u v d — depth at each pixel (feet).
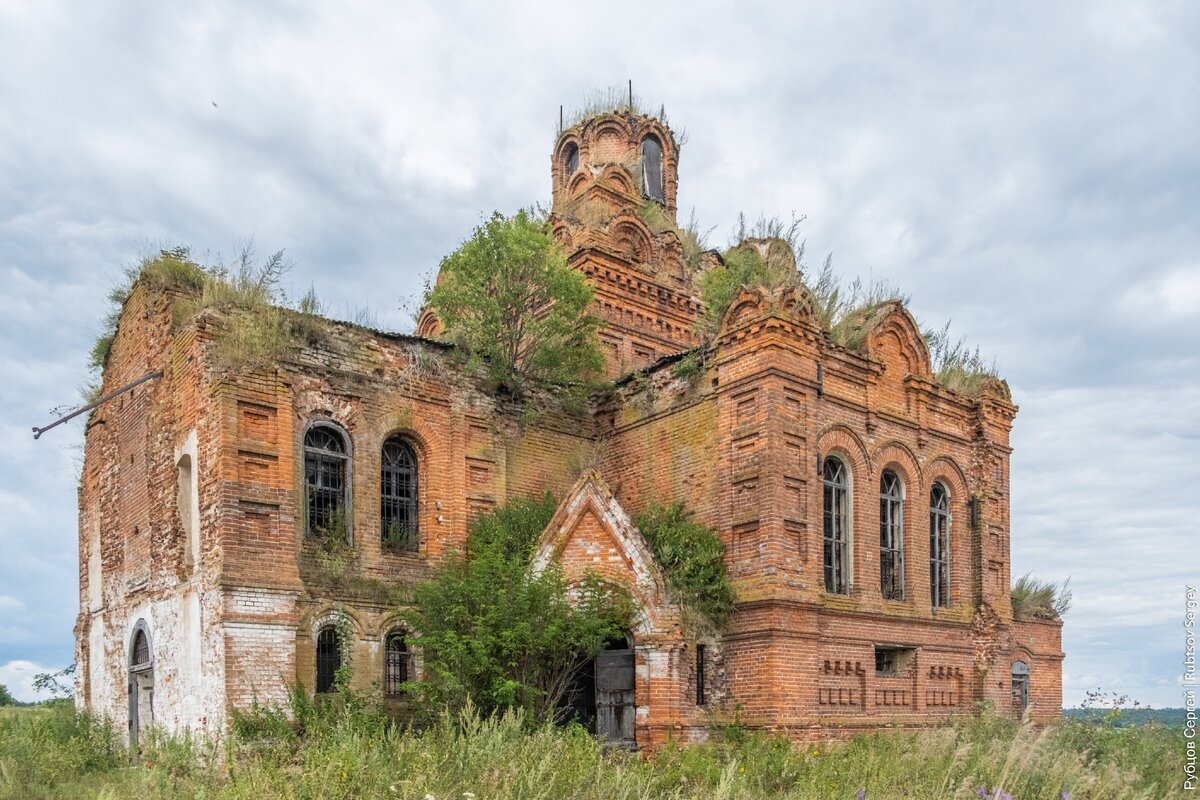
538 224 84.38
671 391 74.59
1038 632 89.45
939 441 79.56
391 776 38.58
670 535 66.80
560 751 43.98
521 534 67.82
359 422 66.13
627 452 77.71
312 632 59.88
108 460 80.79
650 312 97.19
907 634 72.84
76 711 76.59
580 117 115.44
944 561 79.20
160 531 67.15
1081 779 44.11
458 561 64.49
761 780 48.49
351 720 52.60
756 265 81.97
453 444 70.95
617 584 62.49
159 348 69.56
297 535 61.41
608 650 63.00
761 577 64.08
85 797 46.03
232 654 55.83
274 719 53.62
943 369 84.94
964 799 43.50
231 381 59.47
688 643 62.08
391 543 66.74
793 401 67.21
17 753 54.29
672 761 51.31
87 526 86.53
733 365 69.00
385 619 63.36
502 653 56.70
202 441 61.00
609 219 99.35
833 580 69.26
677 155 117.08
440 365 71.26
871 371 74.13
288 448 61.05
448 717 48.60
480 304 74.84
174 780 46.52
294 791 37.60
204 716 57.11
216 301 63.57
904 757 52.65
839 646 67.36
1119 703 70.79
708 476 70.13
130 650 70.90
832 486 70.79
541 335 76.64
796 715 62.18
